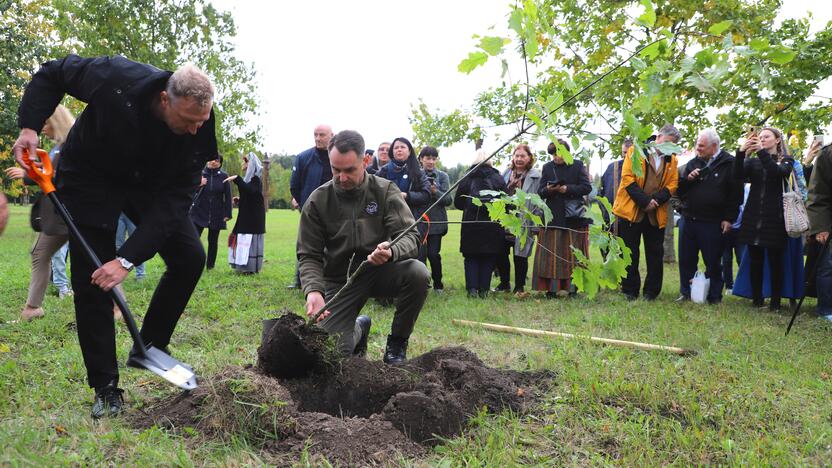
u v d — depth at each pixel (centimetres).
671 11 927
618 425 304
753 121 925
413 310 404
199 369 400
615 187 802
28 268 912
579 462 270
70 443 266
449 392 327
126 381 362
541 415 324
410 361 386
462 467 263
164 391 343
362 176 393
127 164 298
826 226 598
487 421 307
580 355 439
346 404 335
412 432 285
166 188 319
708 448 281
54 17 1886
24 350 423
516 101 1152
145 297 659
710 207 708
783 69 818
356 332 413
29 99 296
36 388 339
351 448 265
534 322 592
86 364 311
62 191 301
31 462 238
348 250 392
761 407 336
